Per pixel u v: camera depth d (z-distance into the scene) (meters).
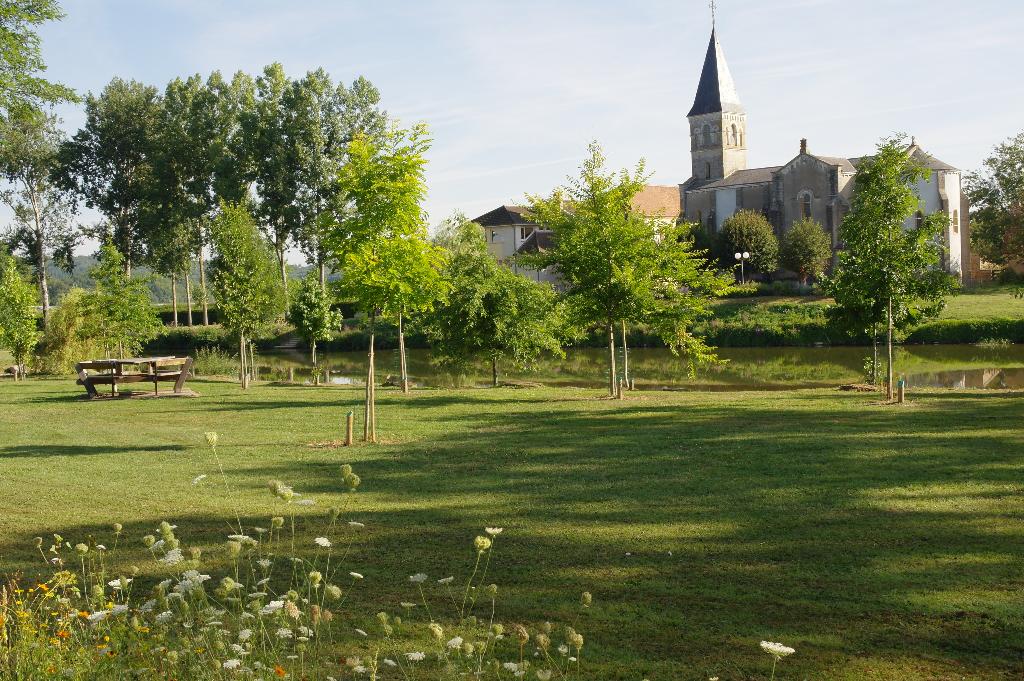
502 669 5.96
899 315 26.44
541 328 36.38
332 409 24.72
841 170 93.69
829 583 7.74
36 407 26.73
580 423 20.22
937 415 19.78
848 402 23.83
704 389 33.94
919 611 6.96
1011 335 54.72
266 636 5.19
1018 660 5.97
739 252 85.12
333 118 73.19
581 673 5.91
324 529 10.26
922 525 9.71
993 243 89.50
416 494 12.30
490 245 107.06
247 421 22.12
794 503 10.99
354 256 17.34
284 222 71.94
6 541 9.93
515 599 7.52
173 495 12.47
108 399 29.09
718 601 7.36
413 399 27.64
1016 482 11.91
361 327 67.38
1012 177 86.69
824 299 70.06
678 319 28.56
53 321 46.19
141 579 8.27
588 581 8.00
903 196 25.16
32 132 73.31
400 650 6.34
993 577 7.75
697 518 10.34
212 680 4.49
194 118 76.12
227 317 34.41
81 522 10.82
